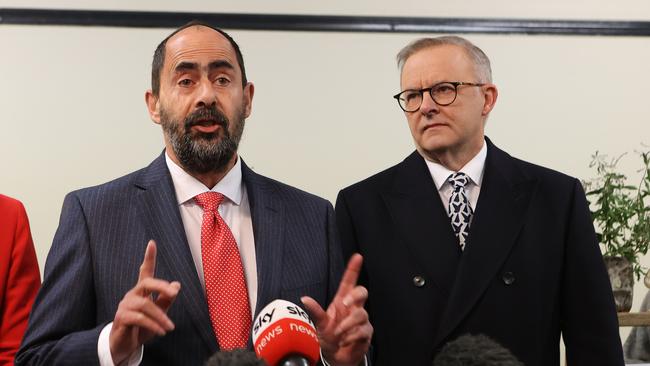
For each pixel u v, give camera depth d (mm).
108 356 1518
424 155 2152
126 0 3707
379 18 3824
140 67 3701
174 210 1781
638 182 3863
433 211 2068
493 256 1994
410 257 2041
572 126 3875
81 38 3680
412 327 1982
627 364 2715
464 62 2084
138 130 3682
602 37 3914
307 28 3787
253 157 3734
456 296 1957
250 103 1951
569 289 2014
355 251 2100
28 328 1686
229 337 1684
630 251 2691
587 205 2080
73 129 3650
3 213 2287
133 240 1742
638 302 3676
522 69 3875
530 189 2082
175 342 1666
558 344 2025
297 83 3777
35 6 3664
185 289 1694
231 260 1751
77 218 1780
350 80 3807
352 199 2158
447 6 3873
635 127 3891
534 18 3898
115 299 1689
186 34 1817
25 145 3619
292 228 1859
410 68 2102
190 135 1765
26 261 2273
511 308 1965
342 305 1514
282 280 1763
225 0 3756
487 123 3846
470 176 2102
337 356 1566
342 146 3783
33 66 3650
